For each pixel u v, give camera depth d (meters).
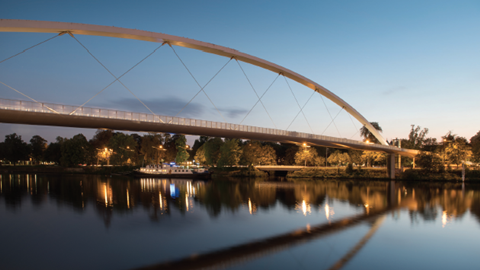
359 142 71.25
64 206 38.47
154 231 27.64
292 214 35.66
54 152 125.88
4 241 24.31
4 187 58.34
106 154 112.81
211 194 52.22
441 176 79.38
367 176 87.38
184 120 37.28
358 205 42.34
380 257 21.59
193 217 33.44
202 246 23.69
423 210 38.97
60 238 25.22
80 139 111.06
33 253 21.75
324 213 36.50
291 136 53.78
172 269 19.12
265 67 52.59
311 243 24.62
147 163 114.81
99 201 42.78
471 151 82.25
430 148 95.81
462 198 49.47
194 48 42.03
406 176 82.44
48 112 26.61
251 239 25.61
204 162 121.06
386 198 49.12
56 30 27.45
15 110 24.81
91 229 27.94
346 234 27.28
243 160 110.25
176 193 52.84
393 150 82.94
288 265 19.92
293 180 85.56
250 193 54.03
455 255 22.16
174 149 130.00
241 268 19.38
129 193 51.78
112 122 30.89
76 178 84.25
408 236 26.86
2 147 118.25
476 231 28.61
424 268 19.80
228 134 43.53
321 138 61.06
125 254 21.77
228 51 44.84
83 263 20.11
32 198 44.62
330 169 95.00
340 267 19.75
